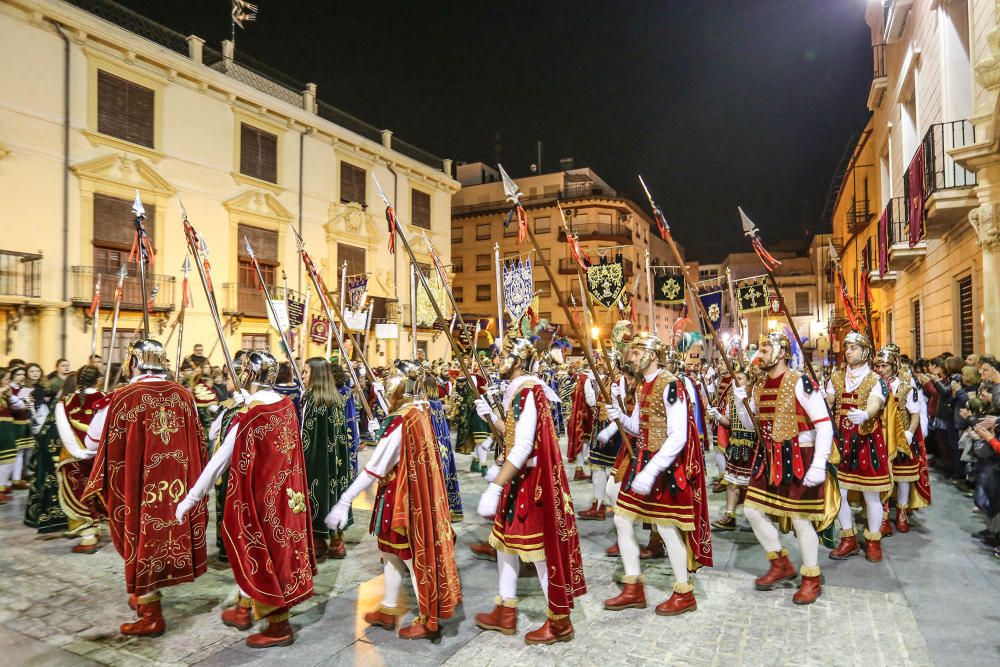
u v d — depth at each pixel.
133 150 15.20
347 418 6.10
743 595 4.27
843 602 4.12
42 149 13.53
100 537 5.91
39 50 13.52
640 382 4.25
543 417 3.54
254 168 18.38
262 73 19.78
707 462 9.90
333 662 3.33
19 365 8.26
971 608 4.00
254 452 3.57
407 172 24.22
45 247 13.52
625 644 3.52
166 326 15.58
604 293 8.98
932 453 9.55
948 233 10.98
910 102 14.47
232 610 3.87
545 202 36.62
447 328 4.25
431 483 3.60
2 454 7.33
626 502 4.02
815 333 35.12
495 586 4.49
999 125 7.59
